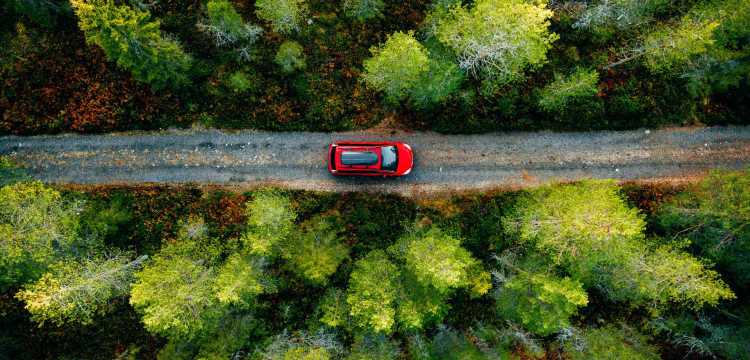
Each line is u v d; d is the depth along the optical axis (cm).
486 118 3488
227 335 3077
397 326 3250
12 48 3444
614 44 3544
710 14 3094
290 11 3192
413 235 3238
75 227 2920
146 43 2847
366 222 3475
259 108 3478
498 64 3158
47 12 3353
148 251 3412
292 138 3509
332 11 3556
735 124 3528
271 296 3450
